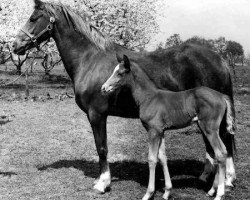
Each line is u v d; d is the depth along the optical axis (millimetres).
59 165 8188
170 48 6625
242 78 34094
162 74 6383
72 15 6891
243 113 15070
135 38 26406
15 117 14203
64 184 6945
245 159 8414
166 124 5844
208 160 6621
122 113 6578
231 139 6301
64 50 6961
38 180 7160
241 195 6156
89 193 6473
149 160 5836
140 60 6555
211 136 5535
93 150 9586
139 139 10828
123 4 24922
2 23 28938
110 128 12516
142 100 5953
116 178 7262
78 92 6754
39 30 7051
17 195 6363
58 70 46906
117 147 9875
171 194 6281
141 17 27391
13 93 20688
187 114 5688
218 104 5531
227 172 6402
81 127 12555
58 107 16969
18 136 11016
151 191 5855
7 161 8461
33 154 9109
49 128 12242
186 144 9883
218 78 6367
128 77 5996
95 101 6547
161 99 5844
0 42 28625
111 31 24016
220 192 5566
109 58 6691
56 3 7070
